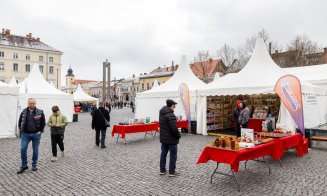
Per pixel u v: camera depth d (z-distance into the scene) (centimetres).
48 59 6631
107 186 567
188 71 1756
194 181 603
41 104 1980
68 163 766
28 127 673
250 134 654
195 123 1424
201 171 684
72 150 959
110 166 733
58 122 800
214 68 4784
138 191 538
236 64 3644
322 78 1462
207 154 598
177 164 754
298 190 544
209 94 1352
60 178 623
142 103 1827
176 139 641
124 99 7712
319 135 1065
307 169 707
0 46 6053
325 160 811
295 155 884
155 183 588
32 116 678
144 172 675
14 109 1316
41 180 607
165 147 649
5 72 6131
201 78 4253
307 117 1150
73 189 548
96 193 526
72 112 2200
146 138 1254
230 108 1588
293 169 706
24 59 6344
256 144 626
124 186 568
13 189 547
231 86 1259
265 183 589
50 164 754
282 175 650
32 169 687
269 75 1231
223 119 1540
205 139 1219
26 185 572
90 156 859
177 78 1752
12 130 1305
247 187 562
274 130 872
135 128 1129
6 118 1290
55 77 6712
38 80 2127
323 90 1340
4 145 1064
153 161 791
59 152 920
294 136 814
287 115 1101
